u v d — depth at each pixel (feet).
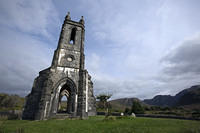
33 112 59.26
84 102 62.03
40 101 55.62
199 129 31.94
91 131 31.27
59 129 33.55
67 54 74.02
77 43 80.79
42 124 41.22
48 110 55.98
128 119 57.88
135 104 122.21
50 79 61.87
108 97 76.69
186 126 38.45
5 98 170.40
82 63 73.82
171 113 118.83
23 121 49.11
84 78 67.87
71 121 48.78
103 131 31.19
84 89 65.00
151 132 29.73
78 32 85.20
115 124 41.83
